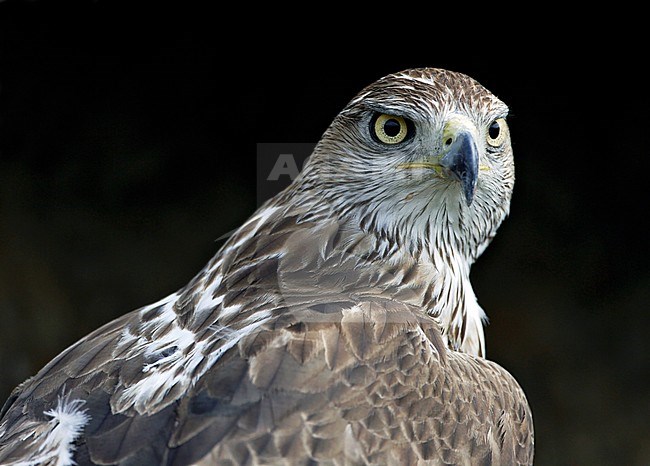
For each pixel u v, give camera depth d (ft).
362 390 19.20
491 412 21.24
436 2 47.52
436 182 23.43
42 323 47.83
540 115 49.39
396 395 19.48
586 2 47.19
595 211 50.72
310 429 18.37
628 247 50.65
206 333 20.94
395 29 47.96
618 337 49.78
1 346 46.85
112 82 49.75
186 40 49.44
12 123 49.26
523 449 22.21
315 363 19.13
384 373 19.61
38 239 49.11
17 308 47.67
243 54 49.37
